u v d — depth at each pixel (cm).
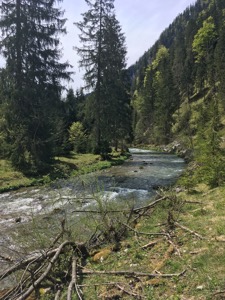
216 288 436
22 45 2034
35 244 735
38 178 1711
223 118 4191
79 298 477
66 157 2702
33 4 2077
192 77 7744
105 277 542
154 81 9019
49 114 2181
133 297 462
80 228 800
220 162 1244
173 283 481
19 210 1126
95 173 2081
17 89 1972
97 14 3088
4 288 566
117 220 791
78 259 627
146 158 3538
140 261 590
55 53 2209
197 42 7819
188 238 659
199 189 1254
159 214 893
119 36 3731
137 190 1470
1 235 852
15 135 1914
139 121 7881
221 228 671
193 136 3631
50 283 553
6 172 1733
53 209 1089
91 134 3244
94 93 3164
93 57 3105
